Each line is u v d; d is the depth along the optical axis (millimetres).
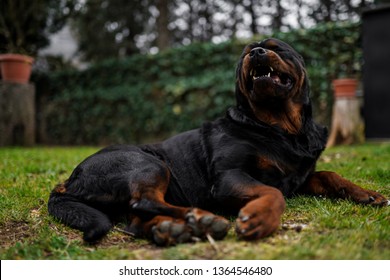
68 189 2742
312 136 3016
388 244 2018
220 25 15664
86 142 10383
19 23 9938
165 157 3014
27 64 8266
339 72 7453
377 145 6680
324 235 2135
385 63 6891
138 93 9273
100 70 10055
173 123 8766
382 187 3373
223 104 8023
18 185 3713
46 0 10312
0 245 2291
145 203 2330
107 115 9898
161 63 8922
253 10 14852
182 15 16203
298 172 2863
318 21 13898
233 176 2537
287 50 2961
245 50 3055
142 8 14664
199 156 2920
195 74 8609
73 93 10398
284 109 2887
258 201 2205
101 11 14203
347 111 6883
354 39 7262
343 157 5340
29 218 2703
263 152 2719
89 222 2324
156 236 2154
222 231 2141
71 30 15570
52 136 10945
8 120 8078
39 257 2080
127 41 14977
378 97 6996
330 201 2855
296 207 2758
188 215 2160
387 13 6777
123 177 2537
